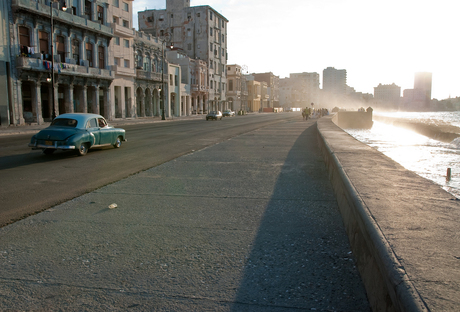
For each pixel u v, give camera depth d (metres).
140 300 2.86
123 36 46.12
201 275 3.27
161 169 9.16
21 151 13.80
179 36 80.62
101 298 2.90
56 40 34.69
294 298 2.85
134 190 6.79
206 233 4.40
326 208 5.48
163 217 5.07
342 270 3.33
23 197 6.38
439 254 2.27
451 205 3.46
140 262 3.57
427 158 17.38
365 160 6.79
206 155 11.91
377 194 3.93
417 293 1.82
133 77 49.16
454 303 1.72
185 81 70.00
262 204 5.75
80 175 8.59
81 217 5.10
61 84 35.69
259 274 3.28
